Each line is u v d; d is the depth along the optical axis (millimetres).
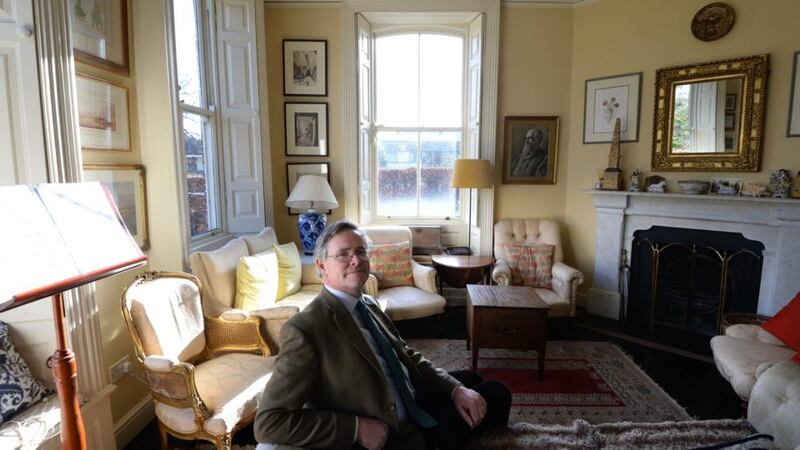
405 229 3855
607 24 3693
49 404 1534
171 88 2346
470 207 3990
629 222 3680
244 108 3516
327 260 1365
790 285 2918
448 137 4285
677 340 3330
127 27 2201
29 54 1516
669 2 3367
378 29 4121
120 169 2121
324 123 3971
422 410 1408
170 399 1743
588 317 3834
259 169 3609
